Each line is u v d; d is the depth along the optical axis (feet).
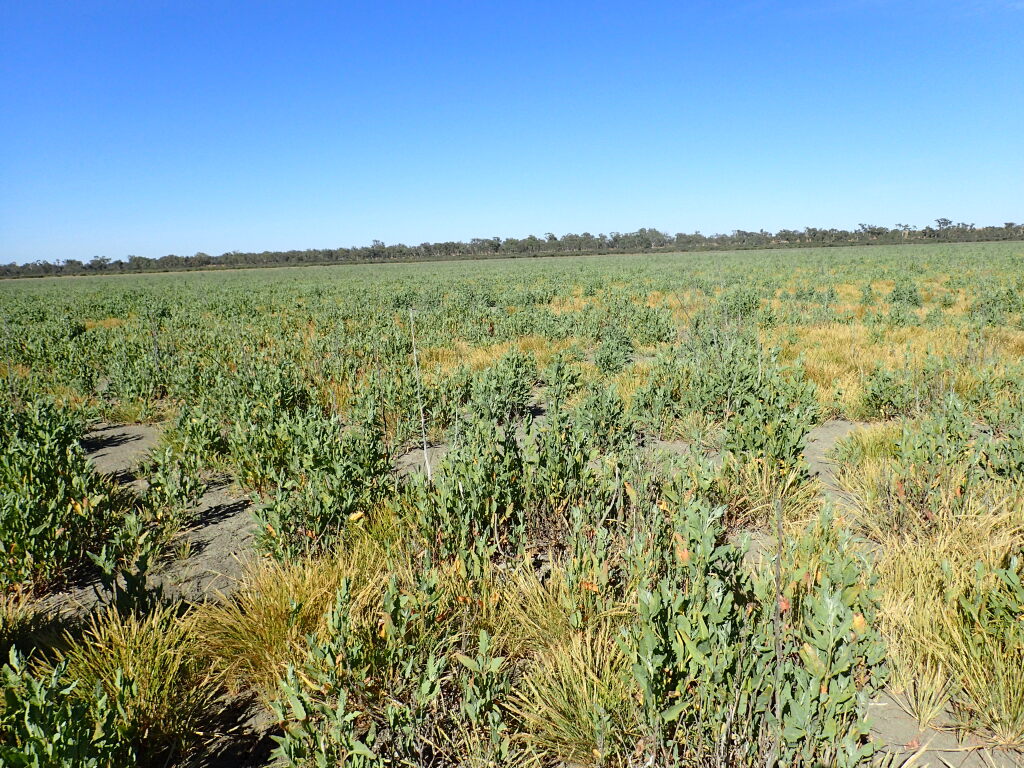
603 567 10.68
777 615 7.54
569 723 8.18
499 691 8.88
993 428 20.06
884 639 9.39
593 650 9.57
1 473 15.26
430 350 39.58
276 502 13.30
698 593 8.13
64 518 13.82
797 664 8.28
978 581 9.26
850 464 17.44
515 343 38.96
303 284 136.87
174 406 28.81
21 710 6.95
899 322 42.88
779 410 18.12
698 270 125.08
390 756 7.85
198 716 9.12
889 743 8.20
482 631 8.64
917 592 10.23
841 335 37.96
